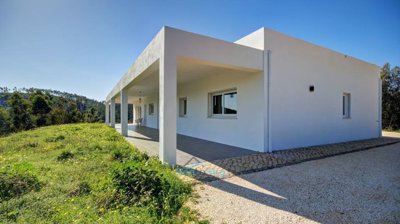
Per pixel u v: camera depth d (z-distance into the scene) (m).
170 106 4.28
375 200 2.66
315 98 7.02
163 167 3.99
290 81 6.32
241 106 6.52
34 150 5.98
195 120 9.19
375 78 9.70
